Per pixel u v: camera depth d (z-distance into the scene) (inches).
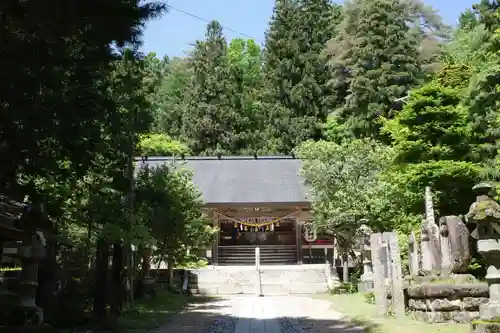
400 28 1583.4
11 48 324.5
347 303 725.9
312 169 1023.0
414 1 1713.8
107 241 547.5
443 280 510.9
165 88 2224.4
